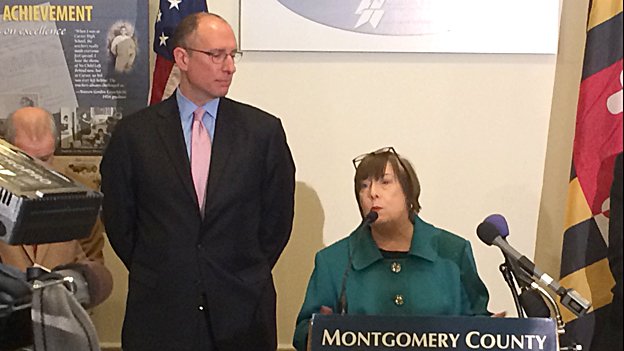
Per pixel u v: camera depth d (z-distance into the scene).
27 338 1.54
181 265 2.87
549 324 2.11
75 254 2.96
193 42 2.93
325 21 3.65
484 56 3.69
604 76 3.42
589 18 3.46
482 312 2.56
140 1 3.58
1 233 1.38
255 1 3.65
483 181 3.73
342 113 3.71
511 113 3.71
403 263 2.57
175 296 2.87
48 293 1.55
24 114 3.10
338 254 2.60
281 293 3.76
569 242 3.46
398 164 2.58
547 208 3.74
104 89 3.60
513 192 3.74
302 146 3.72
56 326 1.52
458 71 3.70
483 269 3.76
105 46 3.59
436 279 2.55
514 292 2.28
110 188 2.96
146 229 2.93
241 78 3.70
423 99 3.70
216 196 2.89
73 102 3.60
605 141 3.41
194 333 2.88
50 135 3.12
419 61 3.69
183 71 2.98
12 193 1.37
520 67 3.70
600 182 3.42
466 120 3.71
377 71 3.69
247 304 2.92
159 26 3.55
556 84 3.70
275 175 2.99
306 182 3.73
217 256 2.89
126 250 2.98
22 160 1.54
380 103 3.70
